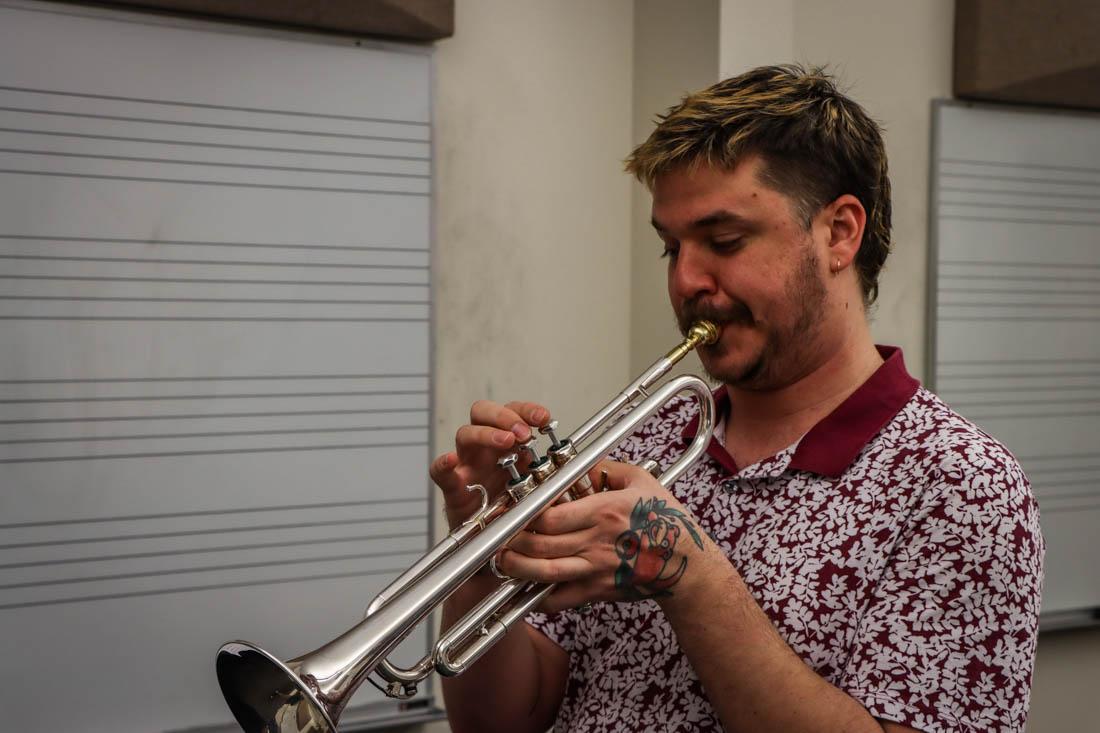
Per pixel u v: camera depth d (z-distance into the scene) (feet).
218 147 7.82
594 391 9.28
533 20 8.93
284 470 8.10
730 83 3.88
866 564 3.59
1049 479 10.32
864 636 3.46
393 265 8.39
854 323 3.95
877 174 3.91
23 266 7.34
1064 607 10.41
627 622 4.11
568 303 9.16
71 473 7.51
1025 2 9.64
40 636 7.45
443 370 8.70
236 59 7.85
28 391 7.38
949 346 9.87
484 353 8.84
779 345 3.78
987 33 9.57
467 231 8.75
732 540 3.92
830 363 3.92
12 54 7.25
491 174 8.82
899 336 9.75
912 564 3.48
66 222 7.43
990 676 3.34
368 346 8.34
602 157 9.25
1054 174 10.28
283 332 8.07
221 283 7.88
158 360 7.72
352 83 8.21
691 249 3.82
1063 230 10.33
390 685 3.72
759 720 3.38
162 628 7.77
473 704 4.31
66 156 7.42
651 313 9.16
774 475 3.85
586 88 9.16
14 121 7.27
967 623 3.37
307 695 3.27
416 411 8.51
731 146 3.65
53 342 7.43
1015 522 3.43
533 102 8.96
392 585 3.69
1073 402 10.40
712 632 3.40
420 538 8.55
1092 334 10.48
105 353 7.57
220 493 7.91
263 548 8.04
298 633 8.16
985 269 10.00
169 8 7.60
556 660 4.41
